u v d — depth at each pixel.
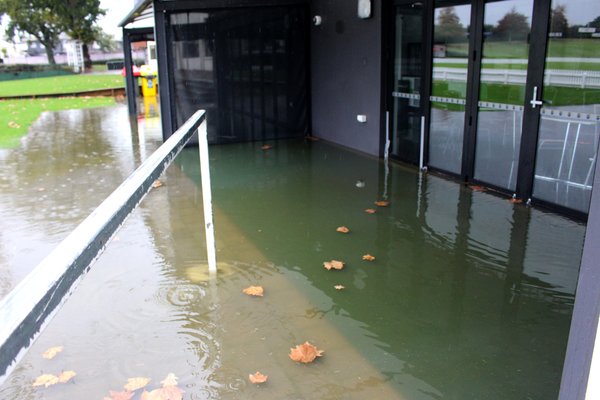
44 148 8.55
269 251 4.05
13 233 4.58
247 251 4.05
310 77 9.00
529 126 4.88
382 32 6.78
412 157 6.78
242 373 2.54
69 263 1.13
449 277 3.54
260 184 6.06
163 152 2.30
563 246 3.97
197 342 2.81
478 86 5.48
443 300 3.23
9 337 0.87
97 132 10.21
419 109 6.48
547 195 4.82
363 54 7.28
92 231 1.31
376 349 2.72
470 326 2.93
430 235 4.30
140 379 2.48
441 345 2.75
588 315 1.37
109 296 3.33
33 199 5.61
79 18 41.97
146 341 2.82
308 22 8.73
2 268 3.86
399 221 4.67
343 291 3.38
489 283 3.44
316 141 8.76
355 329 2.92
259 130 8.89
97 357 2.68
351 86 7.74
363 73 7.36
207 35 8.18
